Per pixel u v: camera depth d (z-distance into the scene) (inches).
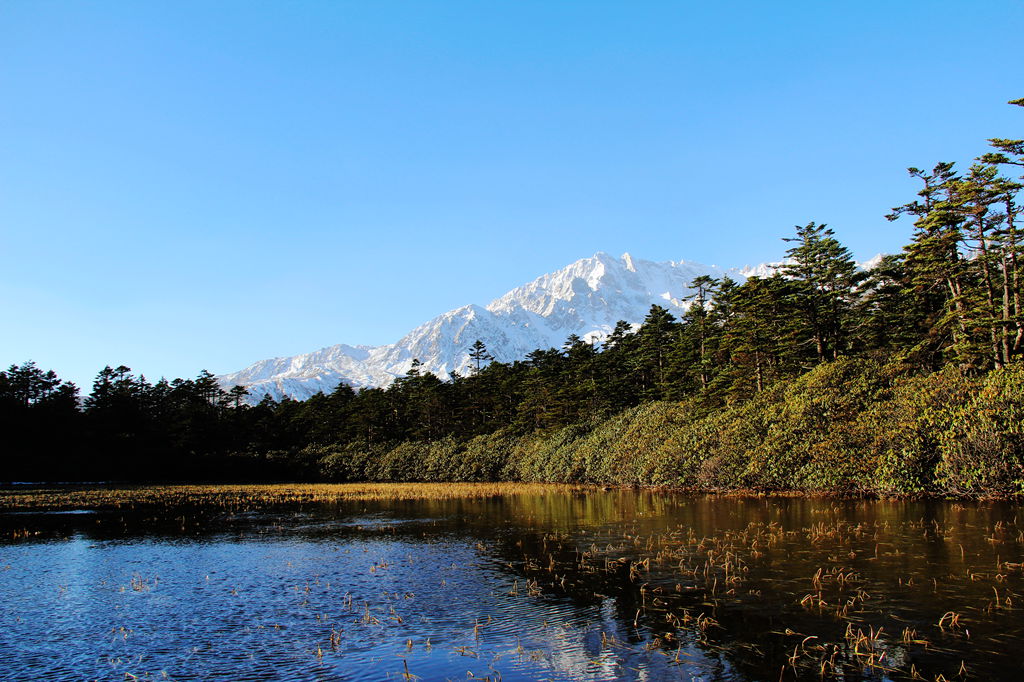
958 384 1312.7
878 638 462.6
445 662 462.9
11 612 626.5
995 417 1153.4
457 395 4244.6
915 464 1266.0
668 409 2340.1
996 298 1556.3
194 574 803.4
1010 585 579.2
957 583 593.0
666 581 668.1
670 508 1391.5
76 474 3454.7
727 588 623.5
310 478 3875.5
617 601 604.4
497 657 468.4
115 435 3801.7
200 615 605.3
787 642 467.5
